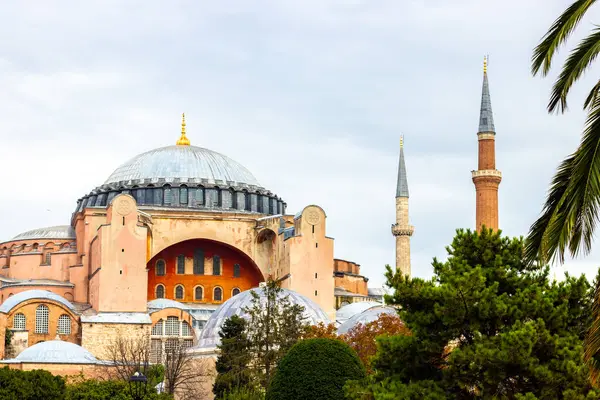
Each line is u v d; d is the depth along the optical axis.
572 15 29.14
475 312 42.75
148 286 116.44
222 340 79.62
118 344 99.81
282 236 114.31
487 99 118.12
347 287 126.31
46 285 113.88
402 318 44.72
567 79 29.45
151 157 126.38
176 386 86.12
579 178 27.44
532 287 43.75
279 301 82.62
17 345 103.62
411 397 41.78
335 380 53.53
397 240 131.12
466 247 46.56
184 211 116.75
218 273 118.75
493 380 41.12
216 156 129.00
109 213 109.88
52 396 77.25
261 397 68.19
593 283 43.44
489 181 114.25
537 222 29.14
